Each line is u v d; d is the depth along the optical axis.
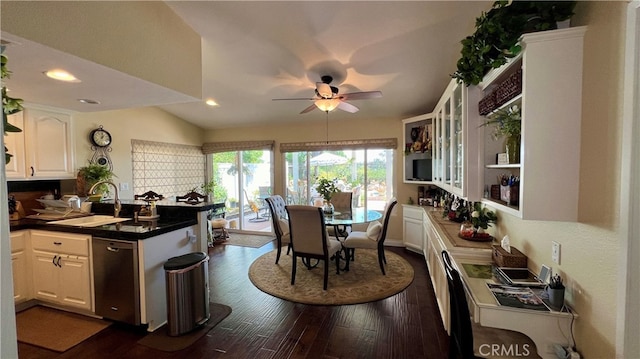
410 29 2.33
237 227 6.04
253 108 4.67
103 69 1.80
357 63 2.94
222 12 2.23
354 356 2.06
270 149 5.57
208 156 6.06
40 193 3.30
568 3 1.24
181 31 2.34
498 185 1.86
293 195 5.64
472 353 1.35
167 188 5.10
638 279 0.99
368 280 3.41
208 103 4.45
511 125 1.57
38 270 2.66
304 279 3.46
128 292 2.34
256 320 2.56
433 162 4.03
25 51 1.52
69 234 2.53
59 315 2.61
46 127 3.19
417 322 2.50
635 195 0.98
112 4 1.80
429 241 3.46
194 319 2.40
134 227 2.49
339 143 5.16
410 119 4.46
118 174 4.24
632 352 1.01
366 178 5.17
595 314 1.17
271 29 2.40
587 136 1.21
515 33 1.32
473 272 1.81
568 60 1.24
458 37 2.42
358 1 2.03
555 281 1.39
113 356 2.07
